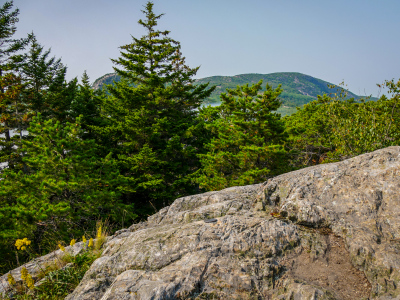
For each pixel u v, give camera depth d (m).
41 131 12.66
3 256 9.34
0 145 21.42
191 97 22.56
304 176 4.67
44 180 11.40
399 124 12.13
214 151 20.36
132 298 2.83
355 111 13.06
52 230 10.56
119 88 21.81
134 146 21.00
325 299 2.67
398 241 3.20
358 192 3.99
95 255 4.56
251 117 18.50
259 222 3.94
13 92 22.16
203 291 2.92
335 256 3.35
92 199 11.94
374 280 2.86
